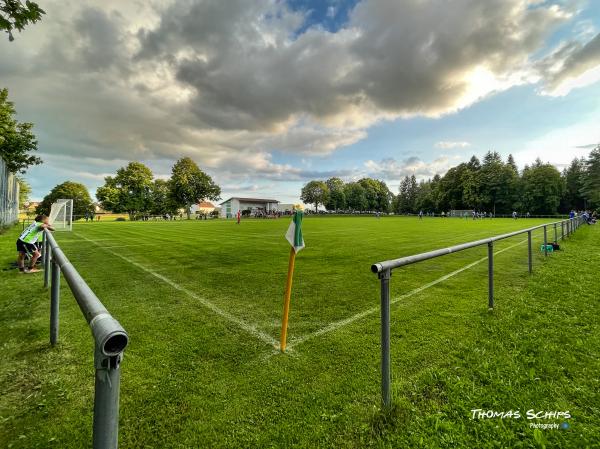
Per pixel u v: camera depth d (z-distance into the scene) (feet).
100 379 3.23
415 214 323.16
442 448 6.07
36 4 12.58
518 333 11.48
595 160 185.16
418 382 8.31
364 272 22.86
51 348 10.32
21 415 6.97
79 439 6.25
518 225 92.32
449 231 67.00
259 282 19.74
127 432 6.42
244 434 6.42
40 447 6.01
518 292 17.26
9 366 9.14
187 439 6.27
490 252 14.17
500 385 8.16
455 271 23.31
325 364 9.30
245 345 10.61
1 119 79.20
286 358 9.66
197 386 8.11
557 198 198.70
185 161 189.98
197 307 14.79
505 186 219.82
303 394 7.78
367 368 9.04
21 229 64.80
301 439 6.27
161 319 13.14
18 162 89.20
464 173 242.78
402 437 6.33
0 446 5.99
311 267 24.84
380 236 54.65
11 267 24.02
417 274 22.35
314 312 14.10
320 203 318.45
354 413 7.04
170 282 19.69
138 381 8.33
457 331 11.80
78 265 25.50
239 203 275.80
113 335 3.13
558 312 13.66
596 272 21.53
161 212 222.07
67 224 80.23
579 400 7.50
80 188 233.14
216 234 58.75
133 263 26.58
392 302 15.62
